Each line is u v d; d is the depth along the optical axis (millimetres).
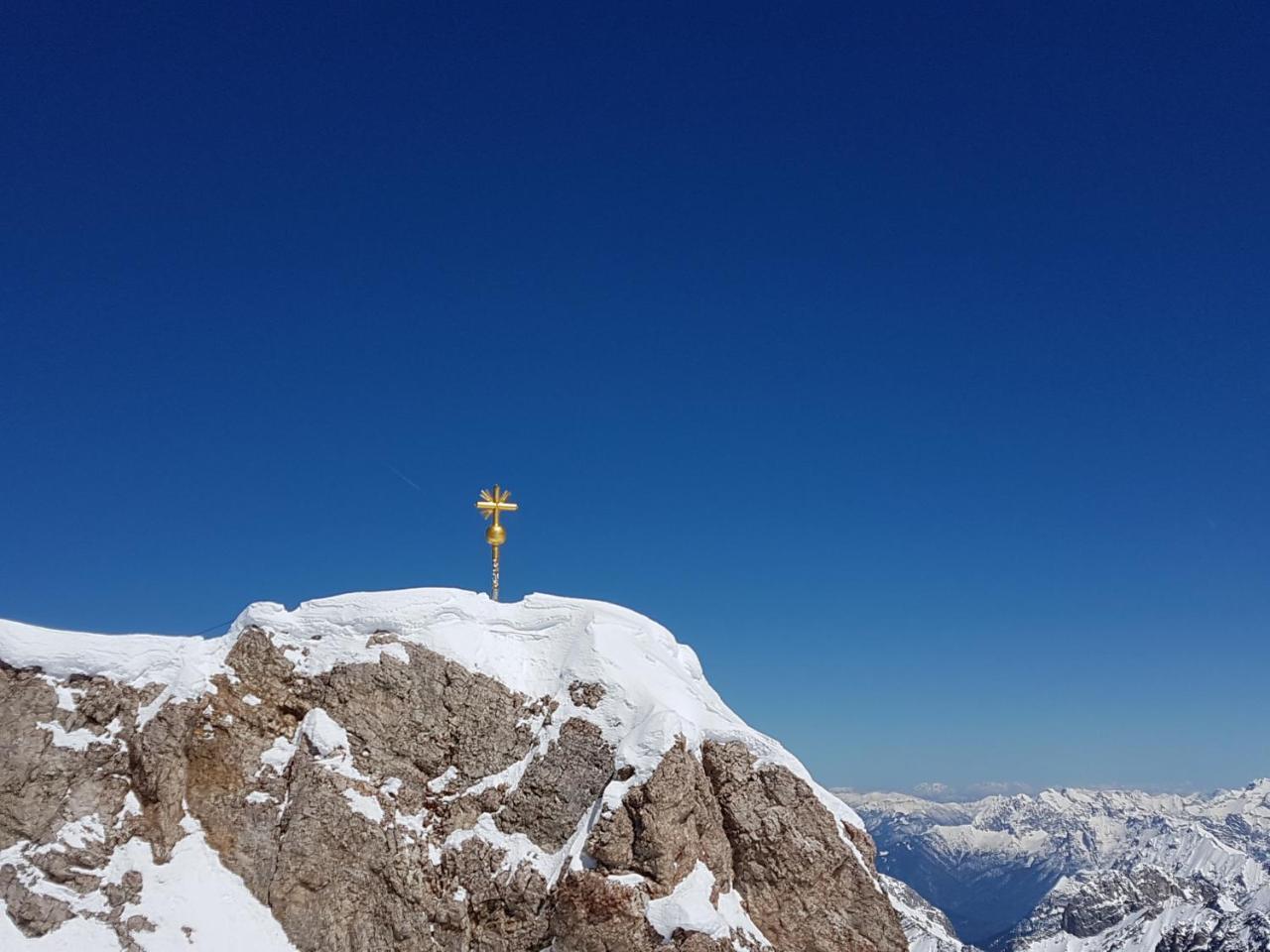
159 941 52875
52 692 59531
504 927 55875
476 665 64438
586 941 53125
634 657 65938
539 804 59375
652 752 58250
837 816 62312
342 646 64125
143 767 58281
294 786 58844
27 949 51375
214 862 56844
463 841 58500
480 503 73938
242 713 61438
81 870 54688
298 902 55938
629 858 55500
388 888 56438
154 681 61375
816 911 58625
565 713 62438
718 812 60344
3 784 56031
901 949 58500
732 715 67312
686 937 52781
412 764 60844
